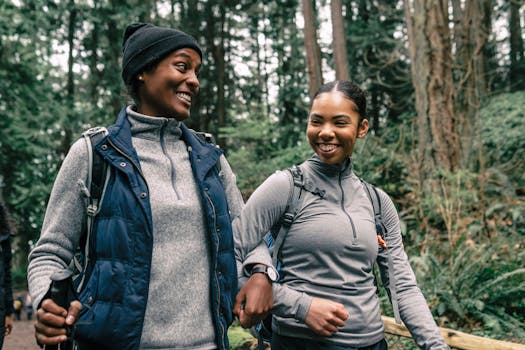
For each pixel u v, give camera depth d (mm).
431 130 7453
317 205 1700
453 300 4105
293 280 1691
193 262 1362
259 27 23797
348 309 1650
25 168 14492
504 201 6480
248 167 10305
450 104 7449
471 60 7797
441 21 7602
